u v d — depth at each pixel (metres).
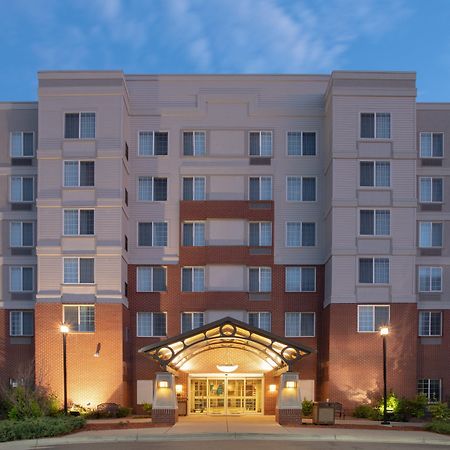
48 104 38.09
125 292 38.66
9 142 40.28
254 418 34.94
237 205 39.88
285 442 25.39
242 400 37.91
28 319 39.50
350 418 35.34
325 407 30.59
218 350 38.22
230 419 34.09
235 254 39.53
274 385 37.88
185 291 39.66
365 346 36.81
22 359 39.03
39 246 37.38
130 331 39.28
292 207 40.16
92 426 29.69
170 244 39.78
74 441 25.77
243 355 38.12
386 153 37.69
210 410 37.78
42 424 26.77
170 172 40.16
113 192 37.59
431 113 40.19
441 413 33.28
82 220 37.66
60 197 37.62
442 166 39.91
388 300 37.06
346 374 36.62
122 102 38.22
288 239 40.06
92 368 36.56
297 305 39.62
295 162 40.41
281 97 40.88
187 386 38.00
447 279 39.41
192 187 40.34
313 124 40.66
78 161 37.84
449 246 39.59
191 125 40.44
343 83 37.97
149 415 37.16
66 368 34.97
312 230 40.19
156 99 40.69
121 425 30.02
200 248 39.75
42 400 33.06
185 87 40.81
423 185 39.91
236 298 39.34
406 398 35.91
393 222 37.56
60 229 37.50
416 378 37.50
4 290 39.56
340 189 37.53
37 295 37.09
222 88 40.78
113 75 38.09
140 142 40.44
